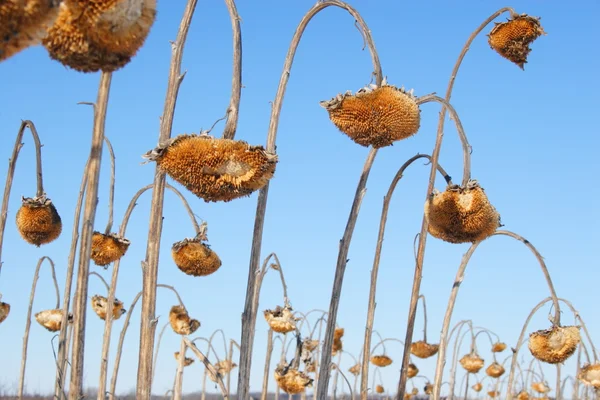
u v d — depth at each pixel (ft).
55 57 4.44
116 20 4.30
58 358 8.66
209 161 6.01
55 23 4.27
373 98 6.82
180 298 11.57
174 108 7.22
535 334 10.08
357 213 8.48
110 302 10.87
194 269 8.90
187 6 7.29
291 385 12.44
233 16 6.51
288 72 7.76
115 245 9.41
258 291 10.72
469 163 7.59
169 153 6.04
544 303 13.67
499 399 26.48
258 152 6.06
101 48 4.40
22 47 3.41
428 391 22.21
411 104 6.84
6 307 11.10
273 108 7.71
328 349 8.33
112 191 9.53
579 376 14.05
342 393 24.98
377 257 9.44
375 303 9.39
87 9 4.25
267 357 14.05
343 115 6.84
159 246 7.45
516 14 9.46
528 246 10.30
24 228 9.05
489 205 7.42
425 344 12.91
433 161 9.07
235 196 6.17
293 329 12.49
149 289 7.41
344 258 8.44
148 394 7.32
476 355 17.56
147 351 7.34
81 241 6.58
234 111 6.30
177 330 11.46
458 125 7.82
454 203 7.42
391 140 6.90
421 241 9.15
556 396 16.44
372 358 18.56
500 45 9.51
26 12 3.30
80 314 6.54
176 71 7.25
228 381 16.72
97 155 6.63
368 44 7.08
